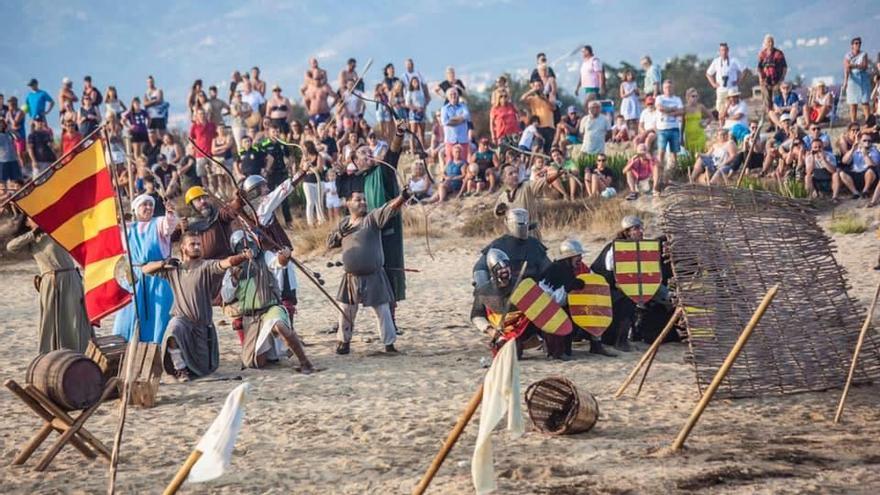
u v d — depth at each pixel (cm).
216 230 1288
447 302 1789
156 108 2894
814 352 1084
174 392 1143
